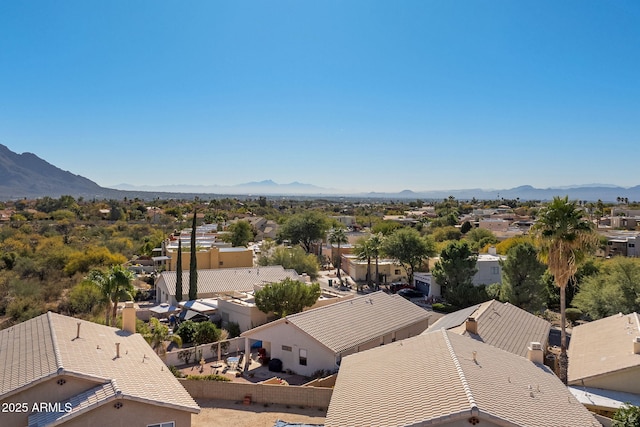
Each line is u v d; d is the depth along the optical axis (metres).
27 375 17.33
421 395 16.45
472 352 20.52
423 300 62.12
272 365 32.19
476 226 129.25
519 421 14.70
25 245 76.88
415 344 22.45
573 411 17.31
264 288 41.38
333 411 17.50
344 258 88.94
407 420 15.00
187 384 26.30
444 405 15.20
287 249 77.50
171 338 36.84
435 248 73.38
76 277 62.00
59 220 132.62
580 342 29.83
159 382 19.38
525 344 29.94
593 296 44.03
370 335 32.94
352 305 37.59
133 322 26.70
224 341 36.69
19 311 48.41
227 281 56.34
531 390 18.02
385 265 77.06
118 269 35.91
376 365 21.16
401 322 36.88
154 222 149.88
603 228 109.75
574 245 28.45
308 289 41.81
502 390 16.94
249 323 42.38
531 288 44.50
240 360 34.78
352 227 145.62
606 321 32.25
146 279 70.81
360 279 77.94
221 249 69.50
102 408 16.69
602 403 21.81
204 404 25.33
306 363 31.09
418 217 173.62
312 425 20.69
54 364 17.55
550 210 29.27
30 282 57.00
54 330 21.72
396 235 72.62
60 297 54.88
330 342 30.33
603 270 50.78
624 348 25.56
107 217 155.25
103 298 39.12
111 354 20.84
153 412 17.52
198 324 41.09
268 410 24.56
